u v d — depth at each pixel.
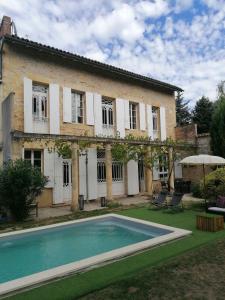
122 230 10.05
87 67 16.53
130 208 13.13
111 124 17.94
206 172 18.69
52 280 5.10
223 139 16.66
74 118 16.12
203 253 6.42
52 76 14.98
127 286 4.80
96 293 4.59
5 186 10.38
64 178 15.25
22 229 9.41
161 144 17.06
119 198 17.08
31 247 8.36
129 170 18.06
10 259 7.41
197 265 5.70
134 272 5.39
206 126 34.16
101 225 10.62
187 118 41.44
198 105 35.41
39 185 10.97
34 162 14.28
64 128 15.28
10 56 13.59
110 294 4.54
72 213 12.22
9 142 11.90
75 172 13.28
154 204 13.34
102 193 16.86
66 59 15.53
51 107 14.78
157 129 20.80
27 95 13.87
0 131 13.34
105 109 17.70
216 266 5.64
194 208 12.57
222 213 9.74
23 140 12.12
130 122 19.09
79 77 16.12
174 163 18.78
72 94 16.16
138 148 16.33
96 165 16.36
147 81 19.41
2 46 13.30
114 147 15.40
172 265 5.71
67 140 13.16
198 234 8.09
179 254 6.38
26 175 10.54
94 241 8.88
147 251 6.63
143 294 4.52
